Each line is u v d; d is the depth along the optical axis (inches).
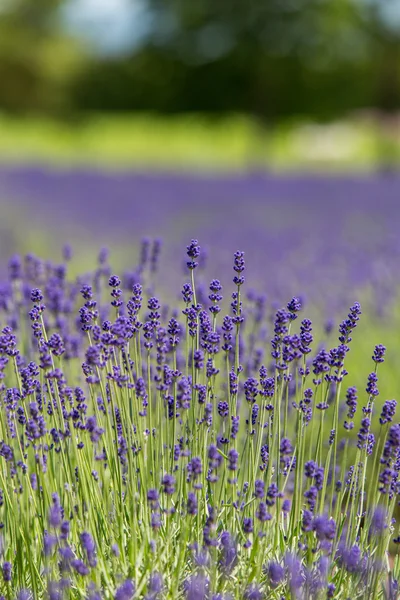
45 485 107.7
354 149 1535.4
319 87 1761.8
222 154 1487.5
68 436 111.8
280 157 1427.2
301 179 917.8
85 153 1370.6
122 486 120.9
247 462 124.3
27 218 513.7
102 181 805.2
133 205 617.6
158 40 1888.5
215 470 104.9
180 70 1948.8
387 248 407.2
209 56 1825.8
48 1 2282.2
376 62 1787.6
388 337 244.8
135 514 104.9
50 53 2233.0
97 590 102.3
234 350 170.7
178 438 124.9
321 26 1525.6
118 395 123.6
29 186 722.8
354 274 337.4
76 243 450.9
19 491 108.3
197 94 1930.4
